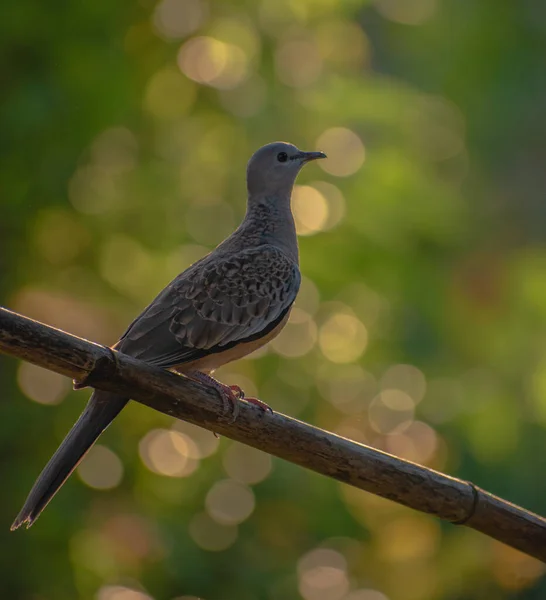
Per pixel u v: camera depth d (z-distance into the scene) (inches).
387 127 592.1
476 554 564.4
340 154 558.3
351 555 569.0
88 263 514.6
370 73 703.7
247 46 542.6
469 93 780.6
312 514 535.8
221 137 542.6
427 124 647.8
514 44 774.5
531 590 658.8
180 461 509.0
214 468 523.8
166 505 514.6
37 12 478.6
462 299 628.4
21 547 481.1
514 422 635.5
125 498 508.7
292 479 523.8
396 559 568.1
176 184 518.3
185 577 494.3
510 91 780.0
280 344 542.3
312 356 547.2
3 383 494.0
